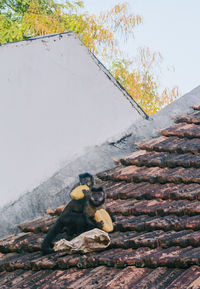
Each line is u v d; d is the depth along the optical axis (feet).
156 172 24.20
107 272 17.28
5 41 61.67
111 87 29.60
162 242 17.62
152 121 29.63
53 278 18.25
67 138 27.91
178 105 30.45
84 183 20.99
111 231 20.03
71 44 29.19
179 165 24.03
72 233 20.88
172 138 27.27
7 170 25.72
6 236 24.09
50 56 28.45
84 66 29.30
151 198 21.93
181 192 21.08
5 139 26.13
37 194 25.62
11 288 18.63
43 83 27.99
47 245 20.54
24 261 20.35
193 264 15.70
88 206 20.06
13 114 26.68
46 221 23.84
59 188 26.16
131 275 16.46
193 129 27.30
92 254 18.70
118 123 29.27
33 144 26.86
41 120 27.45
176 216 19.76
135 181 24.29
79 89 28.91
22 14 66.33
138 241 18.16
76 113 28.53
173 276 15.69
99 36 61.16
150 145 26.78
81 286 16.60
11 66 27.12
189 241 17.06
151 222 19.38
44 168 26.73
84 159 27.43
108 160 27.53
